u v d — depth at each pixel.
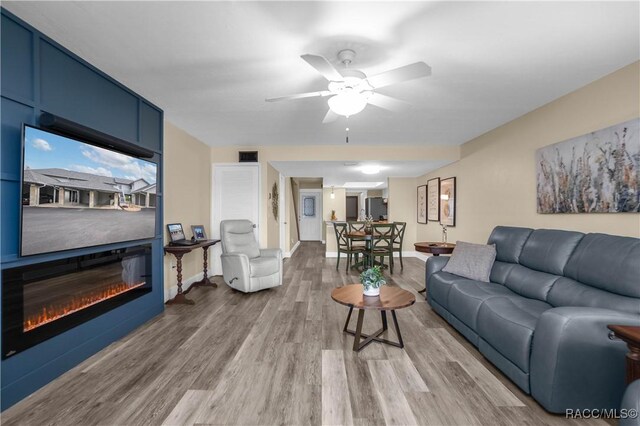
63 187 2.00
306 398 1.83
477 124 3.90
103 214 2.37
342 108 2.22
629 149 2.26
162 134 3.32
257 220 5.18
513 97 2.98
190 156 4.36
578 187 2.71
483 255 3.15
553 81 2.61
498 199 4.00
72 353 2.16
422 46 2.06
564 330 1.62
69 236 2.06
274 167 5.90
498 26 1.83
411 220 7.54
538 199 3.24
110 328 2.54
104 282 2.48
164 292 3.62
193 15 1.74
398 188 7.54
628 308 1.75
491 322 2.15
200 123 3.80
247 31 1.89
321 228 11.10
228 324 2.98
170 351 2.42
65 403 1.77
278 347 2.49
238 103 3.12
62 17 1.77
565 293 2.20
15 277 1.77
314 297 3.91
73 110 2.18
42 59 1.94
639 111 2.23
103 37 1.98
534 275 2.59
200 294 4.03
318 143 5.00
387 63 2.29
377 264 5.83
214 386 1.94
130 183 2.69
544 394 1.68
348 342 2.59
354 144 5.09
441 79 2.57
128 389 1.91
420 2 1.62
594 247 2.12
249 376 2.06
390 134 4.40
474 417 1.66
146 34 1.94
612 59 2.23
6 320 1.72
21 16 1.77
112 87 2.57
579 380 1.62
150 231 3.00
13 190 1.78
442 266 3.47
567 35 1.93
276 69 2.40
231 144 5.02
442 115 3.53
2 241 1.71
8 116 1.75
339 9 1.68
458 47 2.07
